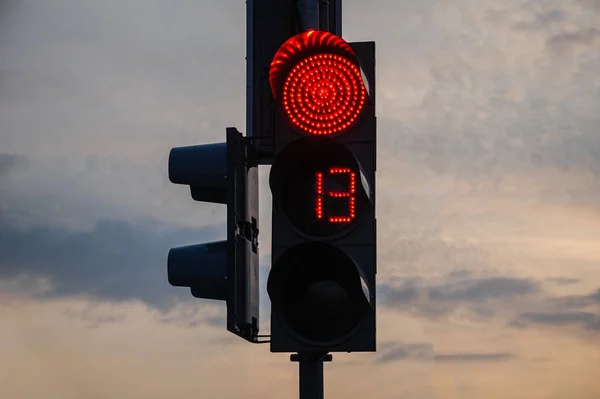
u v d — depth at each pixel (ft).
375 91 37.24
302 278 36.22
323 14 39.78
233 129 37.78
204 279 41.06
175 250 41.24
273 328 35.96
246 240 38.06
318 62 36.73
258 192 40.42
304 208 36.32
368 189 36.19
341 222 36.32
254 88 40.86
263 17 41.01
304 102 36.70
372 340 35.76
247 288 38.09
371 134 36.63
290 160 36.50
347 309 36.04
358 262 36.14
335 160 36.50
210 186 41.65
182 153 41.70
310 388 38.14
